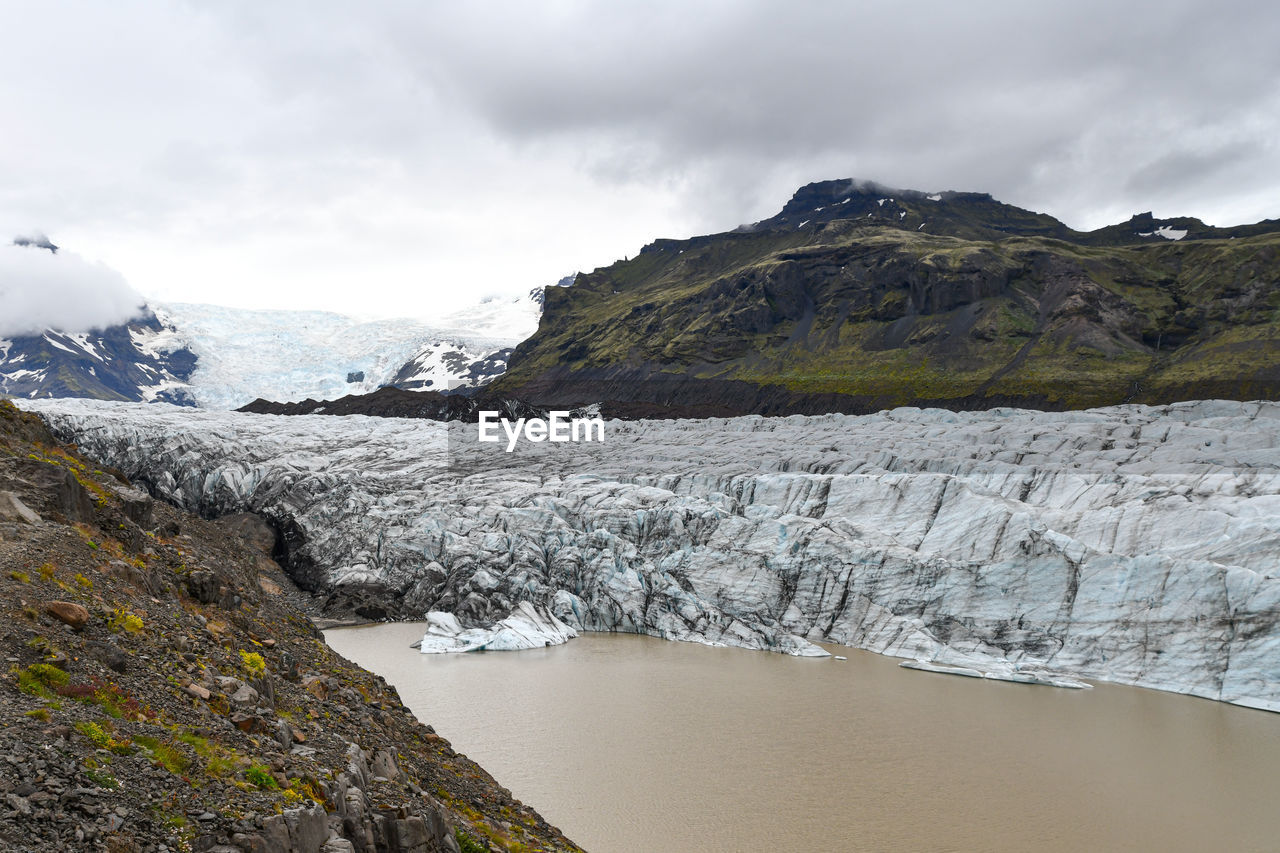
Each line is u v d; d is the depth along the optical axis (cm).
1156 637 10038
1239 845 5844
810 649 11531
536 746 7544
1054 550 11162
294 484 16175
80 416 18250
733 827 5950
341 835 2692
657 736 7869
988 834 5944
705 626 12500
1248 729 8269
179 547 5253
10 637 2731
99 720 2506
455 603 13575
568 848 4425
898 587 12012
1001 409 19825
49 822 2011
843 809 6294
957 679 10162
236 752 2723
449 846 3250
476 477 17938
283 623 5728
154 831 2172
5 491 3778
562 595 13412
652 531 14288
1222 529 10638
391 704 5344
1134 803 6488
